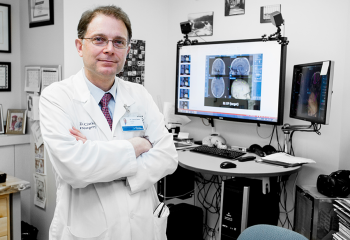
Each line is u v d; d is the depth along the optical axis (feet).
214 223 9.93
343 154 7.36
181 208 9.02
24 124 9.36
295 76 7.64
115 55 3.99
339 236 5.13
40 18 8.80
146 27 9.95
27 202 9.63
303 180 8.14
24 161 9.43
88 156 3.81
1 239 6.64
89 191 4.08
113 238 4.03
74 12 8.27
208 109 8.96
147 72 10.15
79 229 4.05
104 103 4.39
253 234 4.10
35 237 8.92
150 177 4.28
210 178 9.88
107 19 3.92
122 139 4.40
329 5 7.52
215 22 9.47
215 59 8.67
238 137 9.22
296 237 3.87
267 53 7.75
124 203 4.09
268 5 8.40
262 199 7.55
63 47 8.13
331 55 7.57
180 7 10.22
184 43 9.25
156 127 4.74
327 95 6.21
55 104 4.01
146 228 4.29
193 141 9.92
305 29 7.91
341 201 5.22
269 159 7.14
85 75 4.33
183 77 9.41
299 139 8.17
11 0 9.54
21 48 9.78
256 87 8.00
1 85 9.47
